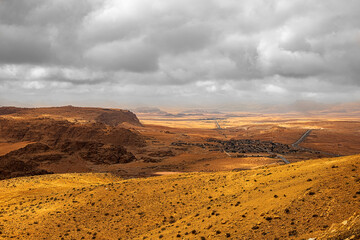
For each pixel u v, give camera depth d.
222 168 140.50
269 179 40.84
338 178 29.88
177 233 31.05
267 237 23.72
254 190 37.56
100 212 44.47
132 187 53.09
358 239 15.83
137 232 36.47
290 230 23.55
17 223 42.44
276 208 27.98
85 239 36.72
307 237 21.39
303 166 42.91
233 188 42.53
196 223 32.31
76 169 139.25
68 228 40.25
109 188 53.81
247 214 29.42
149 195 48.22
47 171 126.19
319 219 23.70
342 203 24.67
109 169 142.62
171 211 40.72
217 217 31.77
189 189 47.94
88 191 54.09
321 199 26.55
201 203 40.62
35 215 45.12
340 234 17.91
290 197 29.27
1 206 53.69
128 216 41.84
